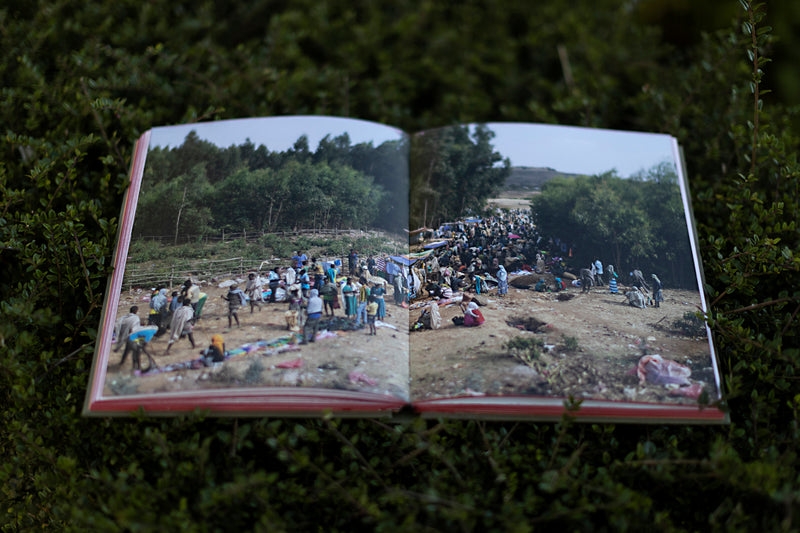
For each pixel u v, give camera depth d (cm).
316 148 125
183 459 90
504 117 172
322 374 98
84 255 110
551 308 111
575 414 96
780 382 100
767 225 123
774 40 132
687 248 119
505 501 82
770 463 88
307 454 90
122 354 100
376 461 91
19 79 137
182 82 152
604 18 192
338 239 117
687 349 105
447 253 119
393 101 165
